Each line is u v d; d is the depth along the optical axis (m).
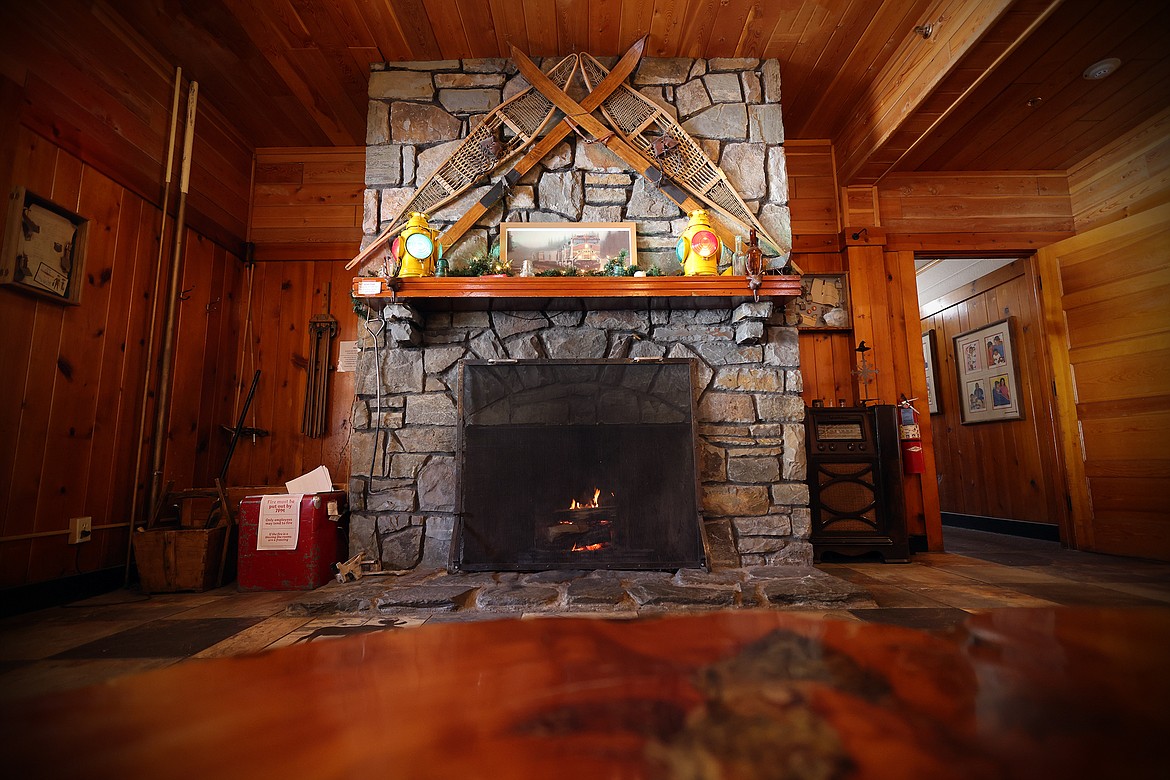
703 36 3.08
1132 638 0.61
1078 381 3.76
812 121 3.84
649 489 2.78
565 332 2.99
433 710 0.43
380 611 2.18
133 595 2.58
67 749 0.37
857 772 0.32
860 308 3.83
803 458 2.90
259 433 3.61
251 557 2.62
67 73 2.50
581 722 0.40
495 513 2.73
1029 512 4.39
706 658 0.54
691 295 2.78
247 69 3.22
